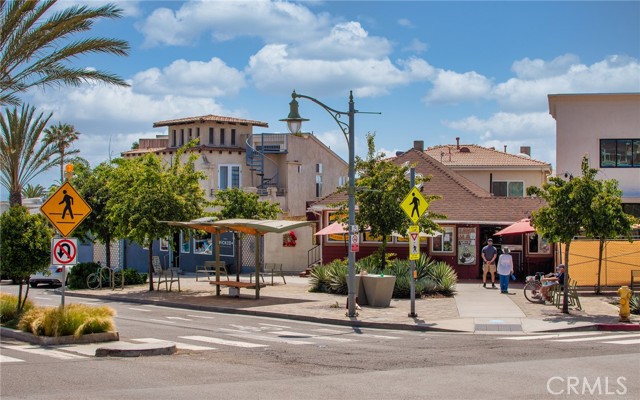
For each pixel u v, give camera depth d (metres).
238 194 39.03
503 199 36.44
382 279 24.84
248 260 42.62
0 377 12.37
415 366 13.71
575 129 36.88
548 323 20.67
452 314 22.78
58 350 15.71
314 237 42.22
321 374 12.84
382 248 30.14
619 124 36.62
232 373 12.93
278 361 14.39
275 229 26.47
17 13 20.89
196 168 54.84
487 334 19.27
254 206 38.91
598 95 36.47
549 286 25.09
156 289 33.03
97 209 36.38
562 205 22.44
